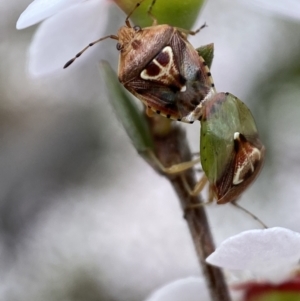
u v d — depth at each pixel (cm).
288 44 21
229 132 13
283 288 13
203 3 14
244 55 22
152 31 13
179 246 23
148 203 23
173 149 13
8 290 22
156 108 13
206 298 14
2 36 24
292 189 21
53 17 14
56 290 22
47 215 24
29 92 25
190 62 13
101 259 22
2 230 23
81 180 24
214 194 13
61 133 25
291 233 12
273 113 21
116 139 24
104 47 18
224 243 12
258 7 14
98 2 14
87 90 24
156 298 14
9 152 24
